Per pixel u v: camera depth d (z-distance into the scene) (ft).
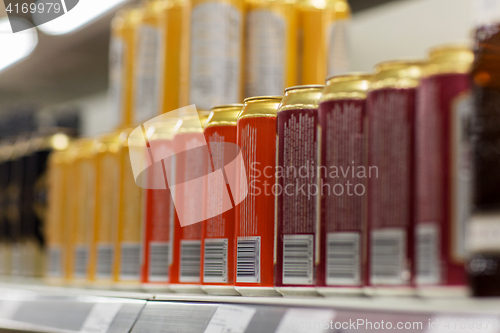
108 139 3.84
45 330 3.33
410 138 1.91
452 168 1.77
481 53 1.80
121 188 3.52
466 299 1.71
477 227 1.70
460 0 3.62
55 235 4.40
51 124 6.08
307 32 3.45
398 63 1.98
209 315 2.34
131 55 4.32
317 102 2.32
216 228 2.62
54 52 5.98
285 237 2.31
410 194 1.88
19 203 5.10
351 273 2.06
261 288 2.40
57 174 4.44
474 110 1.76
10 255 5.21
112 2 4.69
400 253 1.88
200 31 3.37
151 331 2.58
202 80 3.34
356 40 4.32
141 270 3.18
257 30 3.42
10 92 7.63
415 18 3.91
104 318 2.96
